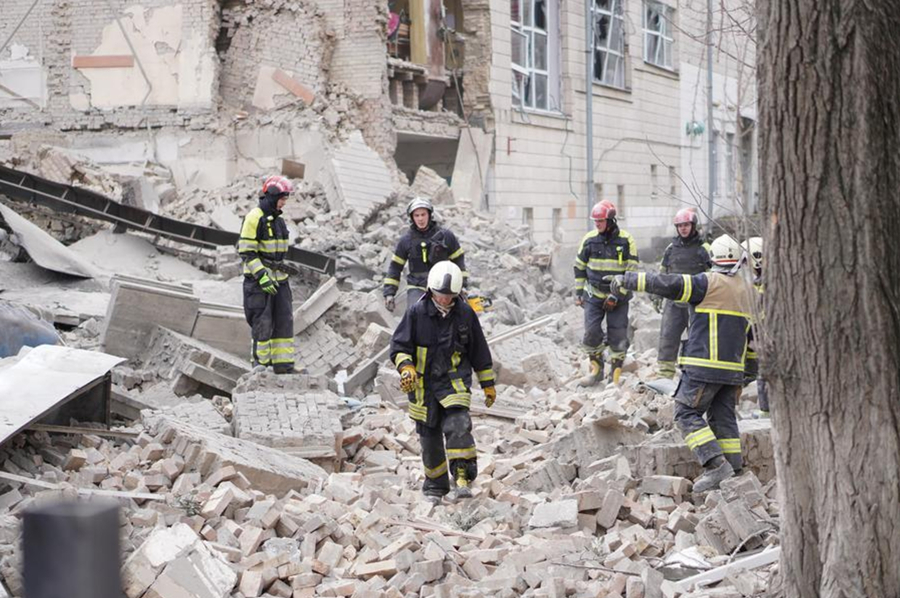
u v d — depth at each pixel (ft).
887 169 16.93
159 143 73.61
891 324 17.04
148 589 20.40
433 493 28.76
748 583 21.29
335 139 73.41
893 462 17.02
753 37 25.45
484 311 53.93
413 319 27.99
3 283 48.16
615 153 107.04
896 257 17.06
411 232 41.52
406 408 39.65
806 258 17.22
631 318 55.16
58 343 35.27
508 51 90.38
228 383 38.60
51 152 63.62
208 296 50.44
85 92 75.51
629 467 29.58
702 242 45.06
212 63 73.31
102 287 49.90
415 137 83.66
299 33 75.25
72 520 8.75
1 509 23.89
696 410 28.60
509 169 89.61
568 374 46.11
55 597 8.74
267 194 39.09
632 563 23.07
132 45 74.54
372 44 76.69
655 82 115.65
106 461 28.14
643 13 112.57
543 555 23.47
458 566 23.18
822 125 16.89
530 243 72.74
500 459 32.63
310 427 32.76
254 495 25.99
